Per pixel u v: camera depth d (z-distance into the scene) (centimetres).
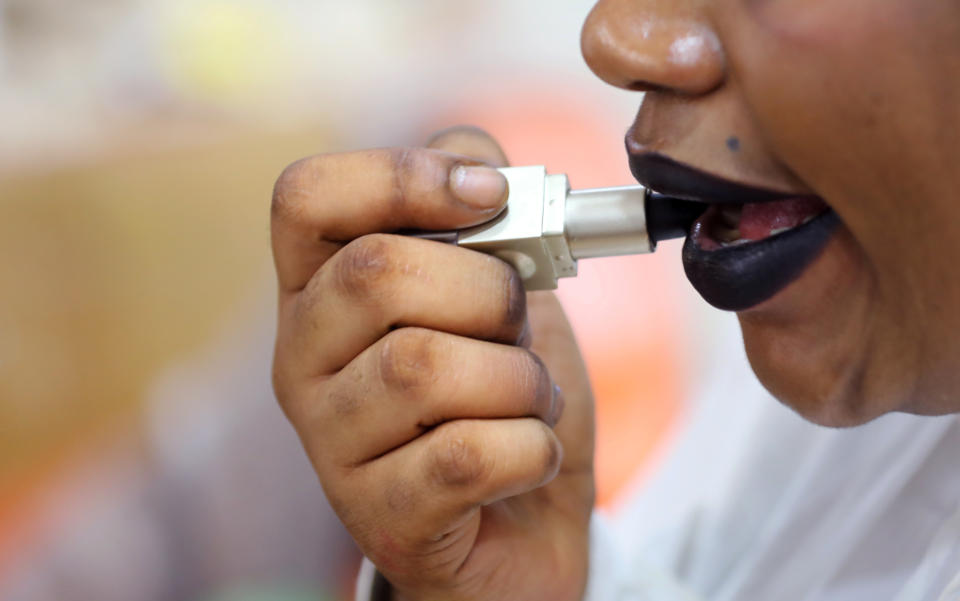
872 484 72
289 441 129
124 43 153
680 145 41
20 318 133
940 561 59
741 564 78
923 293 39
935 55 35
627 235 47
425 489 48
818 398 45
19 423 130
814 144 37
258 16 158
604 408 124
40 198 139
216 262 143
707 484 84
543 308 68
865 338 42
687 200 46
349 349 50
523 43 161
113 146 145
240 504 125
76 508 125
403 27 162
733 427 85
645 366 127
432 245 48
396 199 49
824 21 36
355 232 51
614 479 118
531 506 62
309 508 126
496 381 47
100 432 130
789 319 43
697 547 81
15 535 123
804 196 40
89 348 135
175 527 124
